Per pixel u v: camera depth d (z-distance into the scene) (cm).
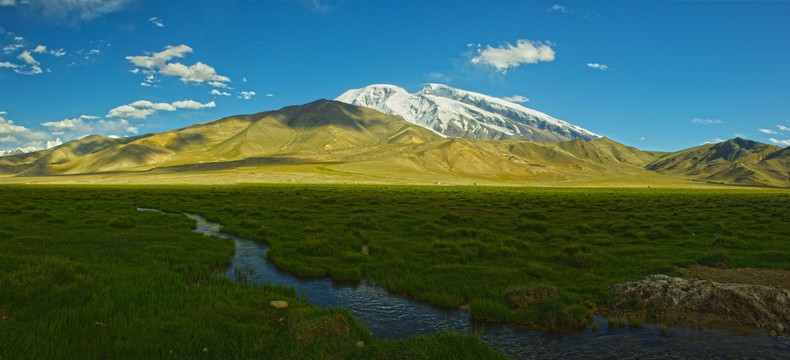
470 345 1029
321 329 1097
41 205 4616
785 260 1986
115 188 9819
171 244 2378
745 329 1213
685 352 1078
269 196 6600
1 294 1286
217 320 1202
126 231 2819
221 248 2347
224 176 18125
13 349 946
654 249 2288
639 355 1065
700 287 1394
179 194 6962
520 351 1098
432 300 1500
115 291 1410
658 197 7662
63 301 1288
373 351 999
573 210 4566
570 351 1094
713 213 4222
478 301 1416
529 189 12644
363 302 1507
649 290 1434
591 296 1473
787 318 1239
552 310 1318
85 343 1015
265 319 1240
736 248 2319
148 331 1104
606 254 2092
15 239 2256
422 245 2419
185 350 1009
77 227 2953
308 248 2223
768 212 4266
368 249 2377
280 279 1812
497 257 2127
